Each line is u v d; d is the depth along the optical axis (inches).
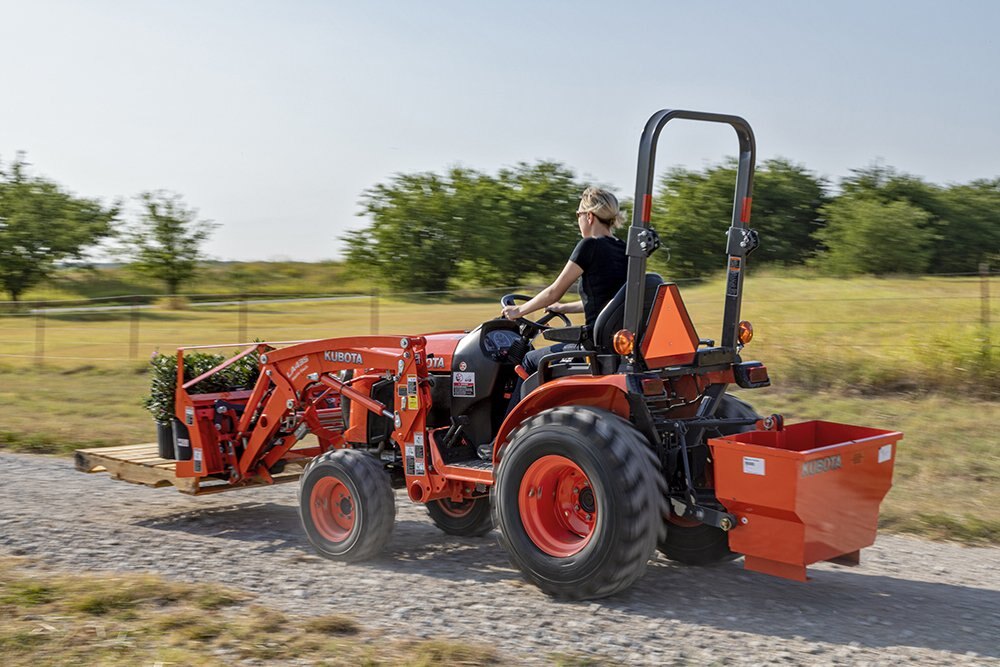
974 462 319.6
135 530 242.7
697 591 195.2
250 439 257.1
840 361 470.3
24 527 240.2
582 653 157.6
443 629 169.0
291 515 273.3
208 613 169.9
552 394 196.5
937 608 185.9
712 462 196.4
